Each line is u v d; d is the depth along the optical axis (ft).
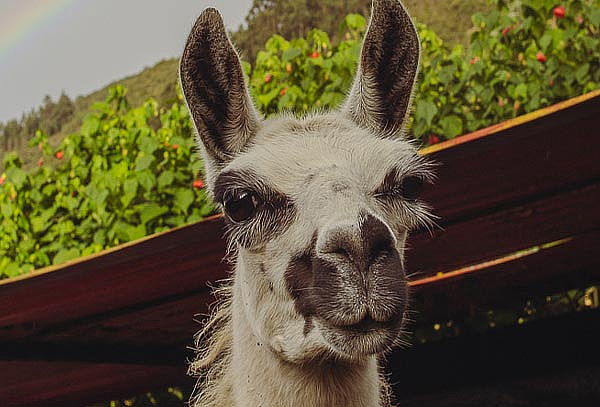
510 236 4.81
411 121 6.02
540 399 6.45
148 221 5.82
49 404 6.08
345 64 6.07
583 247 5.24
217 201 3.01
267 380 3.07
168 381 6.07
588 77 6.00
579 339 6.33
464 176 3.79
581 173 4.07
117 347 5.17
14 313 4.21
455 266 5.27
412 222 2.93
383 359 4.42
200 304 4.76
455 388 6.50
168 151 5.99
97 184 6.05
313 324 2.74
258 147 3.01
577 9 6.06
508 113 6.07
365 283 2.51
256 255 2.90
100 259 3.77
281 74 6.31
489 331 6.43
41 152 7.23
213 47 3.17
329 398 3.01
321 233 2.63
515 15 6.68
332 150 2.91
